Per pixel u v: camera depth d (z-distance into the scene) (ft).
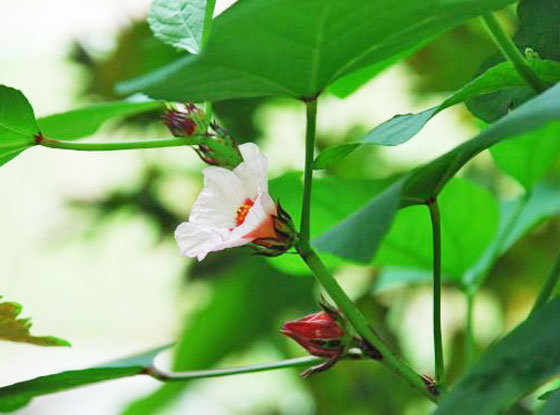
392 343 6.20
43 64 11.19
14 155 3.16
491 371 2.72
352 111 6.66
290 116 6.54
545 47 3.18
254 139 6.36
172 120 3.13
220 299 6.13
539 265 5.91
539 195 4.36
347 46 2.81
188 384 6.36
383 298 6.16
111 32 6.63
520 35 3.21
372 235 2.71
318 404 6.41
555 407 2.99
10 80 11.24
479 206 3.82
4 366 11.85
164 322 11.99
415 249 3.90
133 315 12.05
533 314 2.78
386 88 6.86
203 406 7.40
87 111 3.45
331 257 3.91
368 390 6.36
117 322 12.10
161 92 2.83
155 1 3.23
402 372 3.03
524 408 4.51
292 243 3.00
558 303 2.77
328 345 3.05
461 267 3.88
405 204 3.05
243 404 7.68
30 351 12.09
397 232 3.87
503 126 2.61
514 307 6.08
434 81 5.94
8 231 12.61
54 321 12.32
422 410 6.32
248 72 2.83
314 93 2.91
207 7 3.13
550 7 3.18
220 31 2.72
